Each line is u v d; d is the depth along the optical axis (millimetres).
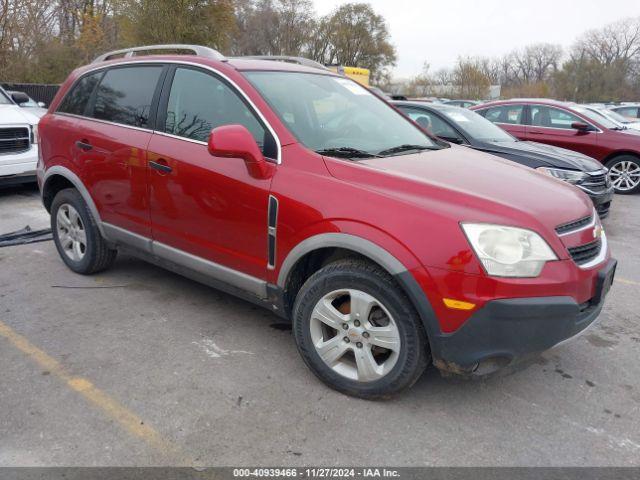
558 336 2646
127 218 4051
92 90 4434
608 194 6641
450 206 2676
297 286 3234
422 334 2727
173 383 3107
